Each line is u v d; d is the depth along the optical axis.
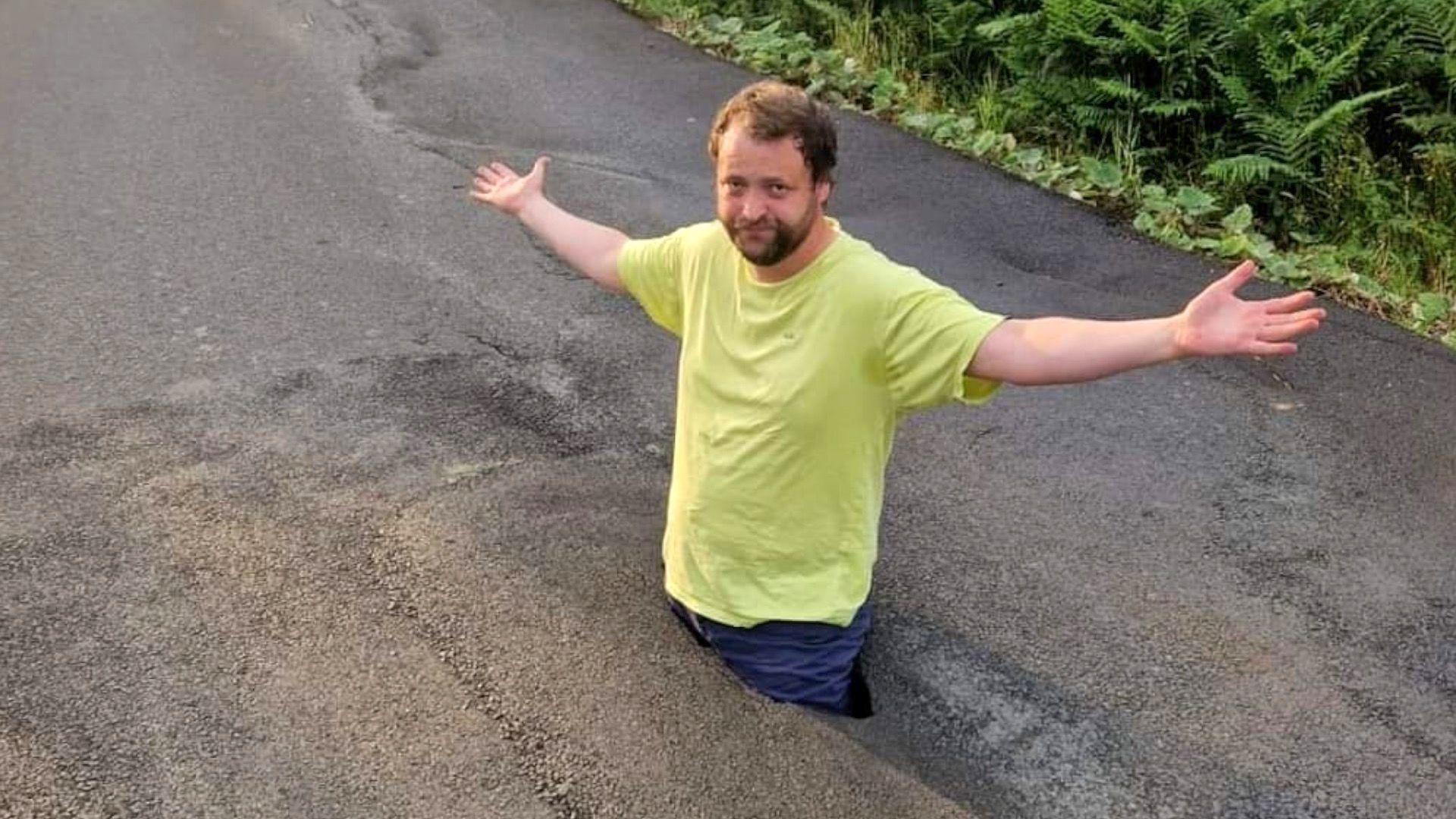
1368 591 3.62
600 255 3.24
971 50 7.68
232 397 4.29
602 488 3.91
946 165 6.57
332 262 5.25
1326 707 3.21
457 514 3.76
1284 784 2.98
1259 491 4.06
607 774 2.91
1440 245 5.91
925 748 3.03
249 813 2.78
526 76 7.56
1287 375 4.73
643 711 3.08
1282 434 4.37
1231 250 5.68
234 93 7.09
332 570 3.51
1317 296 5.40
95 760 2.89
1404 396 4.62
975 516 3.89
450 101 7.13
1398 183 6.30
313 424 4.16
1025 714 3.14
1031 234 5.86
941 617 3.46
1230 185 6.21
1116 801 2.92
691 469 3.06
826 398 2.82
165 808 2.78
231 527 3.66
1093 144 6.86
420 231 5.55
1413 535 3.88
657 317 3.21
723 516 3.00
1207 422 4.41
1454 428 4.43
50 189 5.80
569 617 3.37
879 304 2.74
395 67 7.61
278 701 3.07
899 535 3.79
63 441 4.02
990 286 5.38
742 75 7.70
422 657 3.22
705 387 2.98
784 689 3.10
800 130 2.64
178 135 6.46
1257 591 3.61
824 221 2.82
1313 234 6.12
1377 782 3.00
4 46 7.73
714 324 2.95
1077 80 6.78
